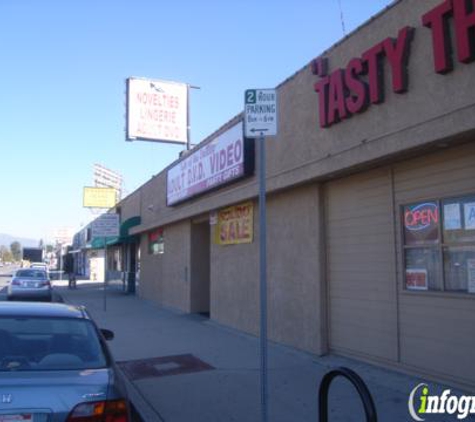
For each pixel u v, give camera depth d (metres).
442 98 7.05
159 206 21.09
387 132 8.04
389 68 8.05
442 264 7.46
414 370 7.86
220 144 13.89
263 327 5.25
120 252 31.95
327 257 9.95
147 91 23.95
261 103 5.54
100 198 39.16
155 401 7.54
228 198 13.32
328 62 9.59
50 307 5.80
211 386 8.25
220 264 14.59
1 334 5.00
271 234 11.64
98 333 5.40
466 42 6.55
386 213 8.52
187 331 13.63
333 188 9.84
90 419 4.14
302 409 6.99
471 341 6.95
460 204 7.24
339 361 9.27
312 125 10.02
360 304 9.05
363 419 6.41
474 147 6.96
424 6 7.43
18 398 4.06
